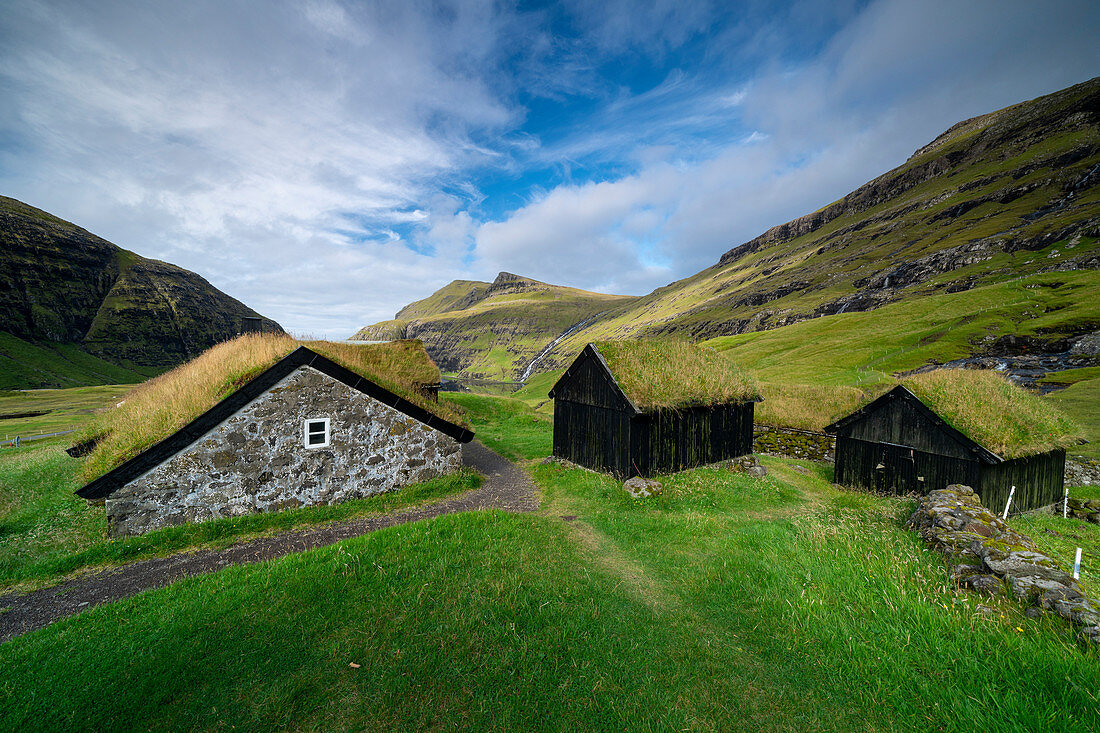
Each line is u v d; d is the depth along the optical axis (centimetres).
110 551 1076
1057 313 6369
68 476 1705
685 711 525
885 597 698
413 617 715
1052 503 1903
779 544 1001
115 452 1241
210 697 563
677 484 1667
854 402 3064
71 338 19662
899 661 566
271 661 622
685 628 704
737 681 573
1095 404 3312
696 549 1059
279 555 1085
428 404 1734
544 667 604
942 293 10912
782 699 537
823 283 16988
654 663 614
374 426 1543
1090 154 15312
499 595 777
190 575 970
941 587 720
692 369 2067
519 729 506
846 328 8994
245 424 1320
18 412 6362
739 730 495
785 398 3381
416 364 2109
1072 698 463
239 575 888
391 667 605
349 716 529
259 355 1482
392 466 1582
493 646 644
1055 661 510
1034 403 1934
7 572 981
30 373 15850
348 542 1002
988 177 18550
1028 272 9944
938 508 1007
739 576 851
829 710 514
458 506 1486
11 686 589
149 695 567
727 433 2102
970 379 2016
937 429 1820
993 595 680
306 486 1414
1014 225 13588
